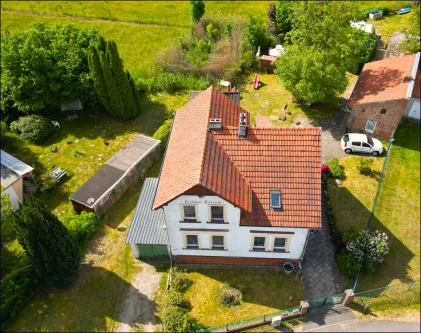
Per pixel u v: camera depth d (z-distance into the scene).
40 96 37.22
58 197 32.47
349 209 30.80
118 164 32.44
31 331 23.97
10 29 54.84
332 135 37.78
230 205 22.72
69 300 25.42
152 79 44.00
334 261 27.42
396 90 34.81
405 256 27.67
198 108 27.61
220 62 44.84
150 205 28.61
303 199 23.92
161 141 35.69
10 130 38.28
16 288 24.55
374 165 34.47
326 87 36.72
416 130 38.38
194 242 26.12
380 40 49.59
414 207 30.91
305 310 24.19
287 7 49.44
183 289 26.00
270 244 25.48
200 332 23.39
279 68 38.25
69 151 36.69
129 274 26.89
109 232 29.47
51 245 22.67
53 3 61.59
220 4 60.94
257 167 24.31
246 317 24.62
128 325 24.30
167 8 60.19
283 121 39.53
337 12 38.06
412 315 24.39
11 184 30.08
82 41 38.66
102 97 37.75
